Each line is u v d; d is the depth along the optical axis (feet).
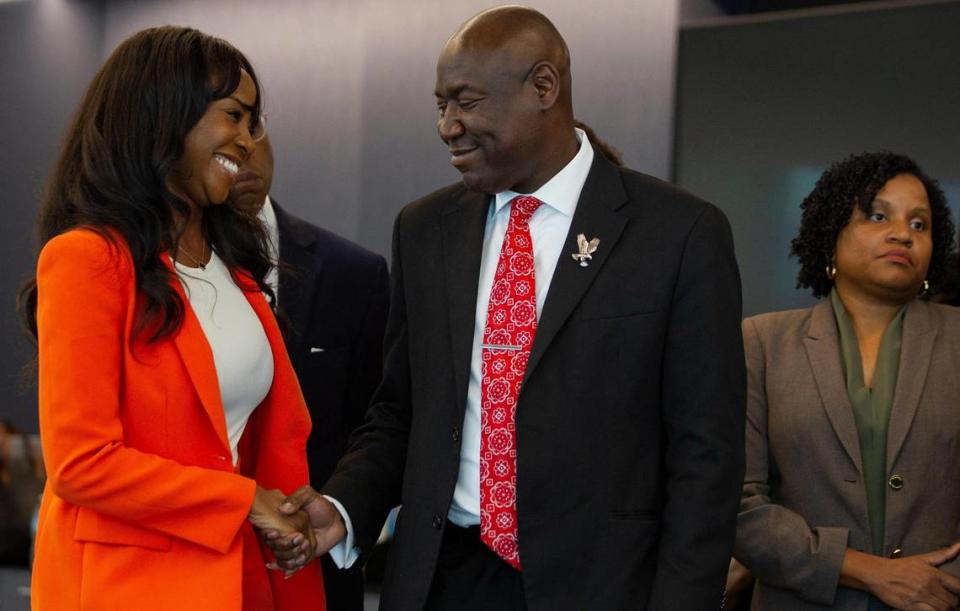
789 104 14.66
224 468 7.80
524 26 7.91
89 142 7.75
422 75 17.76
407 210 8.96
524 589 7.79
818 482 9.55
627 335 7.80
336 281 10.80
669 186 8.23
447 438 8.07
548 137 8.00
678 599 7.48
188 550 7.57
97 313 7.35
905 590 8.98
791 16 14.70
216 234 8.47
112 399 7.37
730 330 7.84
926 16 13.97
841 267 10.05
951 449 9.43
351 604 10.53
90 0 20.31
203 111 7.86
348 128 18.63
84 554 7.47
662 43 16.19
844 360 9.80
